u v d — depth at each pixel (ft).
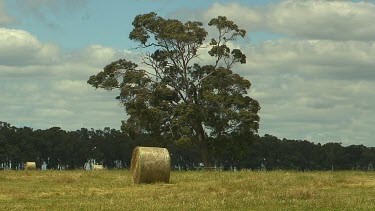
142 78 194.90
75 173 114.93
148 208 52.65
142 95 191.83
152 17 200.13
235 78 196.44
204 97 190.90
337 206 54.19
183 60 200.85
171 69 203.31
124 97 194.18
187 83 199.11
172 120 189.47
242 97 194.80
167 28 196.54
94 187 78.64
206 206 53.93
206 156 197.06
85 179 94.89
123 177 101.76
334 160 307.99
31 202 59.41
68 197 64.23
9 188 75.72
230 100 191.93
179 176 104.22
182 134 188.55
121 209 52.08
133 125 195.00
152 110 189.06
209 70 202.28
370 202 57.00
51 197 64.44
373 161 302.86
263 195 62.18
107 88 197.36
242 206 54.19
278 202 56.65
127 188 77.77
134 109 189.88
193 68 202.80
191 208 52.80
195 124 193.26
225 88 197.88
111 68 199.11
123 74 199.82
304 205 54.70
